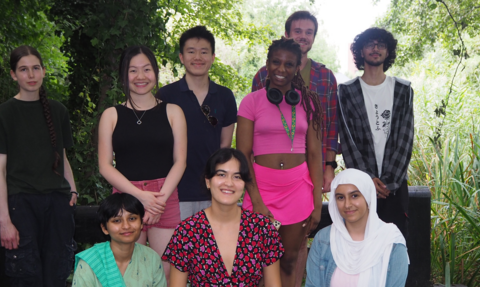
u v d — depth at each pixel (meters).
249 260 2.19
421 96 5.68
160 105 2.64
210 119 2.94
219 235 2.20
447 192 4.14
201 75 2.97
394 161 3.06
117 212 2.30
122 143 2.54
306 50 3.28
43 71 2.67
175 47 4.99
